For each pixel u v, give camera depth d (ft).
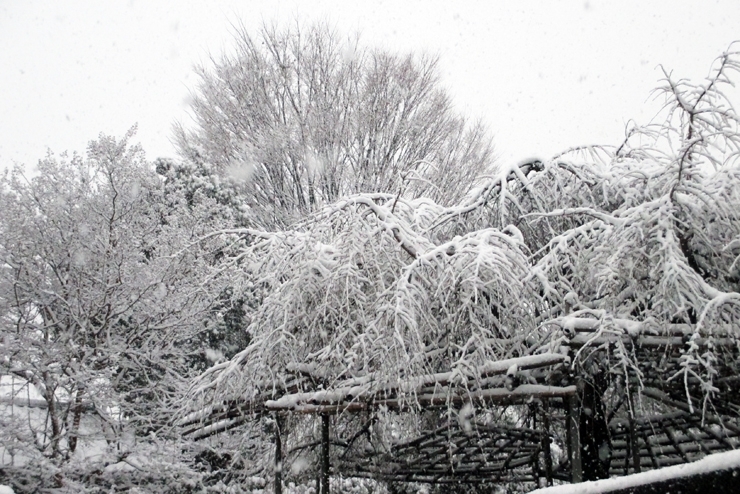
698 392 22.72
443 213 29.60
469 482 28.45
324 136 54.03
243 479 30.86
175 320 32.32
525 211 29.60
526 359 21.43
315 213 26.17
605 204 27.14
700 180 22.80
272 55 57.72
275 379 24.98
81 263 30.17
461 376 20.85
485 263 22.31
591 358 22.80
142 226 34.40
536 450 27.40
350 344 23.61
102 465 26.48
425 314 22.70
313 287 24.17
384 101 55.42
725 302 19.80
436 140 56.90
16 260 29.19
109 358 29.73
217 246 35.17
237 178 52.95
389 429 27.91
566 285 24.06
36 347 28.22
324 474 25.43
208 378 26.76
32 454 25.12
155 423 30.58
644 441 26.25
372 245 24.62
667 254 20.38
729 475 7.18
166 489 27.81
